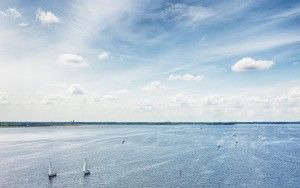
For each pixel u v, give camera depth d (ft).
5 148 589.73
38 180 317.01
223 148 559.38
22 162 422.41
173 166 381.40
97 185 294.05
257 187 283.18
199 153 493.77
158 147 584.81
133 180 310.04
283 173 338.75
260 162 407.03
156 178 317.42
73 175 337.52
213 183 295.89
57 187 289.74
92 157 464.24
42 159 447.42
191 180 307.58
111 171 355.97
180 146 597.52
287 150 526.98
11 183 305.73
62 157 466.29
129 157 460.14
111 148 579.48
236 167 372.38
